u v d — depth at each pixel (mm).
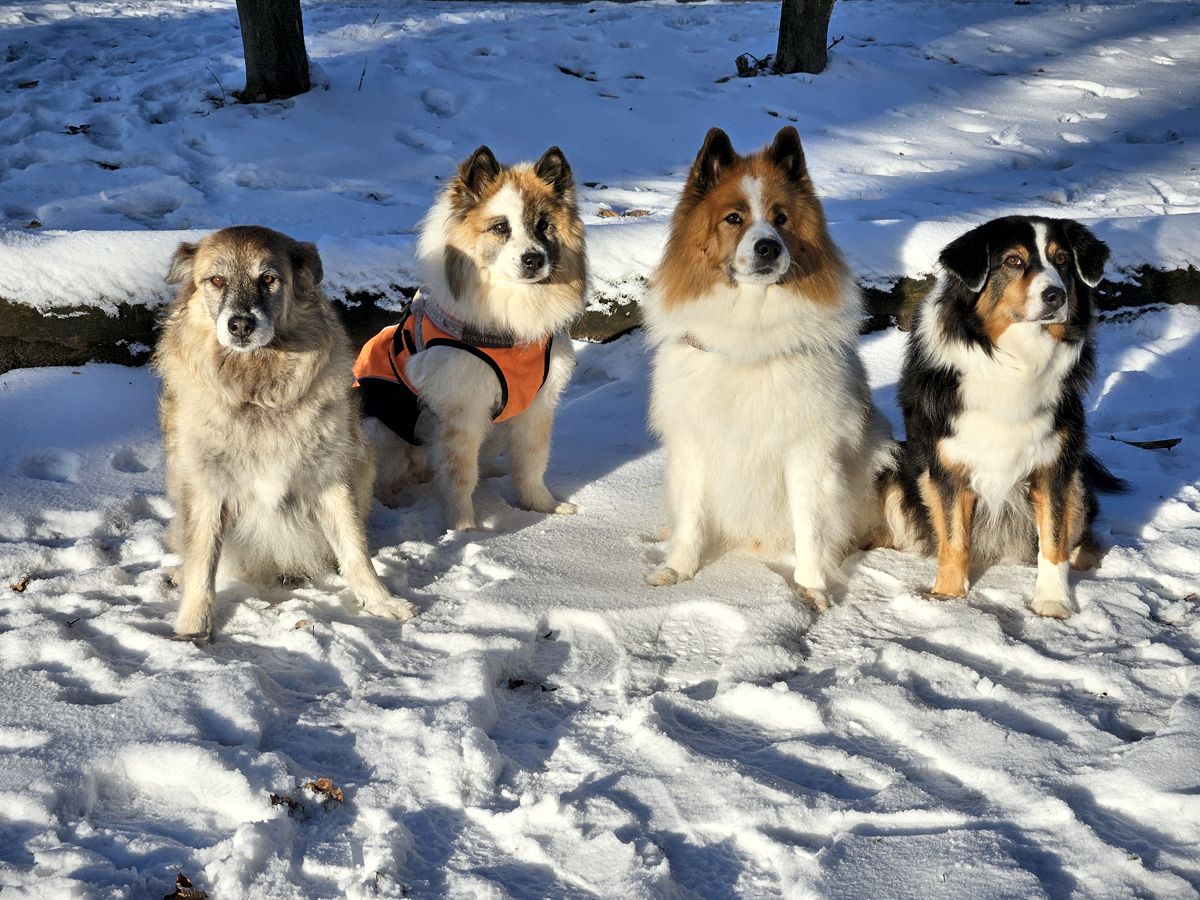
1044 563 1998
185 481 1945
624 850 1399
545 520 2416
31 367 2789
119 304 2797
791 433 2059
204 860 1384
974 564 2191
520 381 2336
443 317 2346
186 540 1942
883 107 4805
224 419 1900
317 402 1966
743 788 1503
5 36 5730
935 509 2053
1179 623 1914
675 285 2084
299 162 3914
